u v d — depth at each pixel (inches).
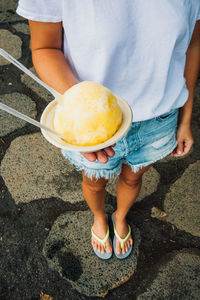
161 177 84.2
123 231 69.6
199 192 80.7
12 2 151.1
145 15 35.1
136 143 46.9
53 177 84.5
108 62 37.9
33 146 91.7
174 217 76.5
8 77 113.7
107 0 33.6
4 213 77.5
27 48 124.9
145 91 42.1
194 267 67.7
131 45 37.1
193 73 49.3
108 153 35.9
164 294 64.1
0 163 87.5
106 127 33.8
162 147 50.3
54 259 69.4
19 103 104.5
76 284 65.8
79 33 36.8
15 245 72.0
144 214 77.4
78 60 39.6
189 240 72.6
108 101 34.1
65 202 79.6
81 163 50.4
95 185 55.2
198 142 92.3
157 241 72.6
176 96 44.4
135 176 55.6
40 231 74.3
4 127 97.0
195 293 63.9
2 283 66.2
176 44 39.8
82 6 34.5
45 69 39.7
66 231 74.0
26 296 64.7
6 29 134.0
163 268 67.8
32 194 81.0
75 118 33.4
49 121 36.4
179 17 36.0
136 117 43.6
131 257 69.6
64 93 35.8
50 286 65.8
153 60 38.3
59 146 32.5
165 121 46.7
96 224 68.6
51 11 36.2
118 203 64.6
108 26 35.0
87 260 69.1
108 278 66.4
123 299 63.9
